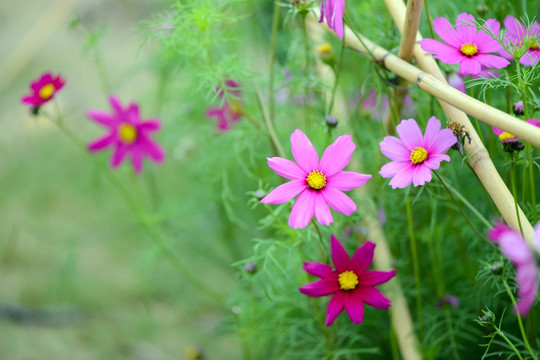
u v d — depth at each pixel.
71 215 1.68
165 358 1.33
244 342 1.23
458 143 0.89
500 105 1.08
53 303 1.44
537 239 0.79
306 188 0.89
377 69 0.97
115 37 2.21
